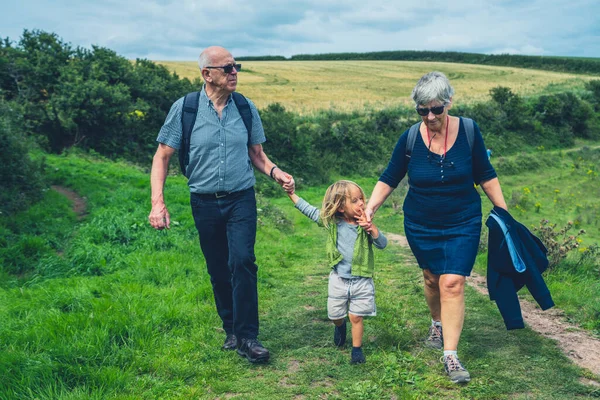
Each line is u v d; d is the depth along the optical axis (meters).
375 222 17.91
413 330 4.12
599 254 6.95
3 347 3.64
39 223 9.46
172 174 24.08
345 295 3.52
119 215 9.99
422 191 3.39
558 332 4.04
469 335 3.94
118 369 3.27
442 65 96.00
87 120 25.95
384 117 40.72
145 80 30.77
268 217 13.78
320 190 30.55
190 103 3.53
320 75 76.44
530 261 3.30
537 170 36.81
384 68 89.25
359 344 3.47
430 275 3.52
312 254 8.95
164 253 7.27
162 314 4.36
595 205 25.39
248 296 3.52
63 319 4.11
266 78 70.12
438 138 3.35
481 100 49.38
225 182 3.52
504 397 2.90
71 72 26.94
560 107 46.22
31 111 24.81
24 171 11.15
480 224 3.38
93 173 16.14
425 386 3.06
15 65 26.72
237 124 3.57
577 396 2.89
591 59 93.38
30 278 6.77
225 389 3.10
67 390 3.06
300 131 36.69
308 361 3.53
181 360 3.53
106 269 6.89
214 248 3.73
